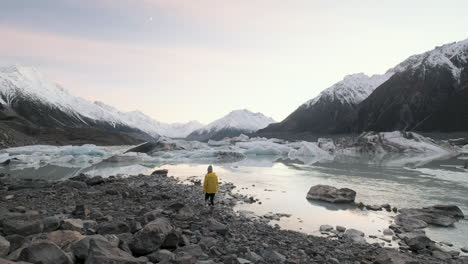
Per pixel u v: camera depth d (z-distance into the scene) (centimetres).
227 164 4728
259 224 1465
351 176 3259
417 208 1853
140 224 1148
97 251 782
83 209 1363
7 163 4638
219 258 945
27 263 687
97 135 13488
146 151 6794
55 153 6012
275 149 7112
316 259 1026
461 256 1145
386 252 1034
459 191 2436
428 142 7019
